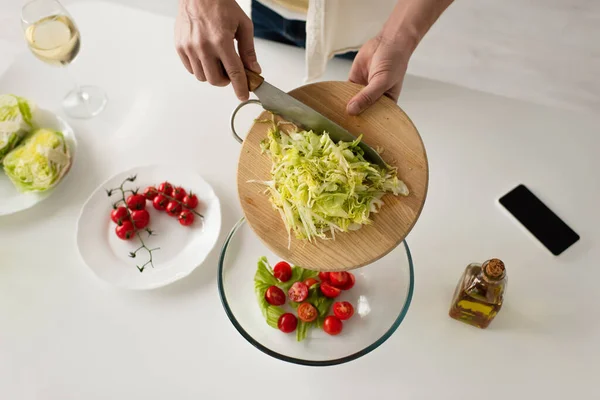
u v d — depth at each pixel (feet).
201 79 4.30
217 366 4.06
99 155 4.95
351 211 3.68
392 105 4.00
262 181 3.91
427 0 4.01
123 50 5.52
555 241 4.34
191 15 4.00
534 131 4.86
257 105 5.15
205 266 4.40
